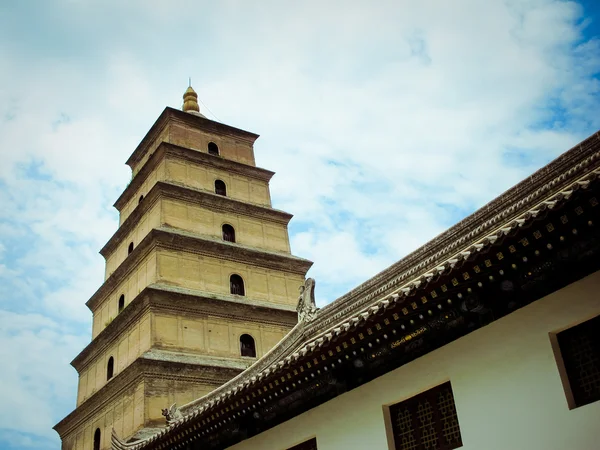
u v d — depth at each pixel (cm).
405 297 1501
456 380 1533
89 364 4297
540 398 1367
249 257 4272
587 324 1365
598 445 1257
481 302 1484
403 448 1639
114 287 4394
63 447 4147
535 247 1348
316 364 1759
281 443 1964
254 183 4784
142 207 4384
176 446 2362
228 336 3881
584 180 1208
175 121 4722
